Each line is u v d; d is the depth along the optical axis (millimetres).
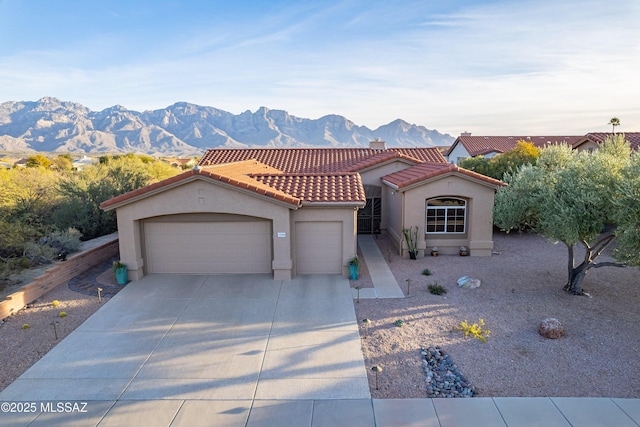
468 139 55031
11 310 12453
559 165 21531
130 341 10797
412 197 18281
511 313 12180
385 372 9195
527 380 8742
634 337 10508
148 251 15930
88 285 14969
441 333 10969
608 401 7992
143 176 28969
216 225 15719
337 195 15500
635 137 29297
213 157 29219
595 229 12102
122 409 8070
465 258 18328
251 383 8867
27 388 8781
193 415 7855
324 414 7816
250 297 13695
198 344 10609
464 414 7707
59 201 24656
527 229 23750
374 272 16391
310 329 11375
